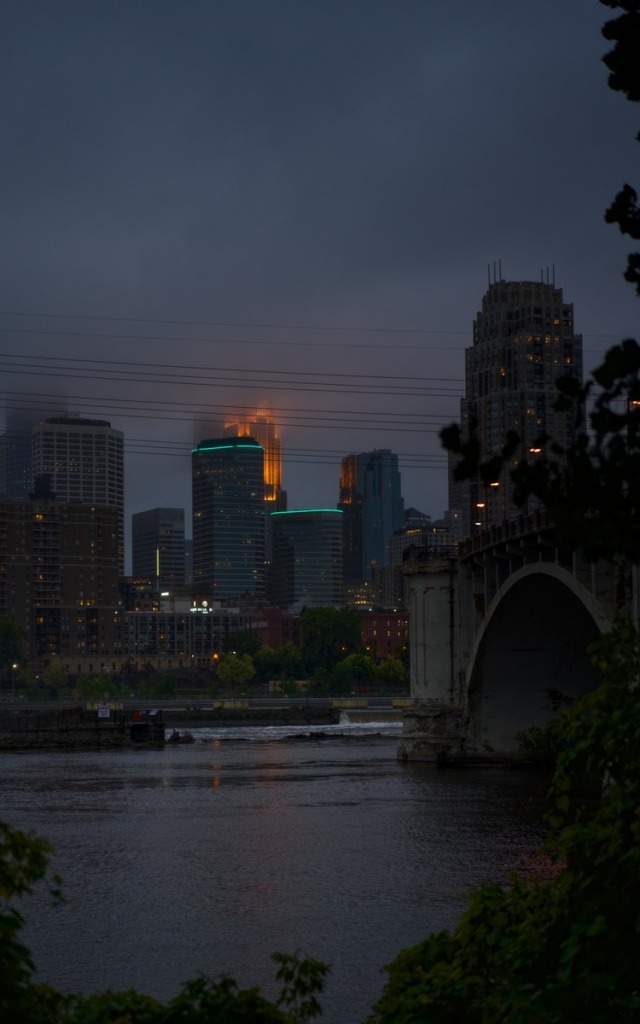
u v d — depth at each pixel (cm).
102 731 14462
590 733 1429
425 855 5200
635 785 1357
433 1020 1382
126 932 3850
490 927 1459
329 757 11731
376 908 4138
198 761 11419
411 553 10644
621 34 959
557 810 1477
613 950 1239
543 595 8575
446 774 9112
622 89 960
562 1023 1180
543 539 7644
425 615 10325
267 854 5325
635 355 896
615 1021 1169
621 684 1455
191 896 4403
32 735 14162
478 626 9875
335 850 5397
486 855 5162
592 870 1335
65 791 8312
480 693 9956
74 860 5231
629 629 1502
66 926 3938
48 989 1224
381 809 6888
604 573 6806
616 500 915
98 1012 1255
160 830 6153
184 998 1317
